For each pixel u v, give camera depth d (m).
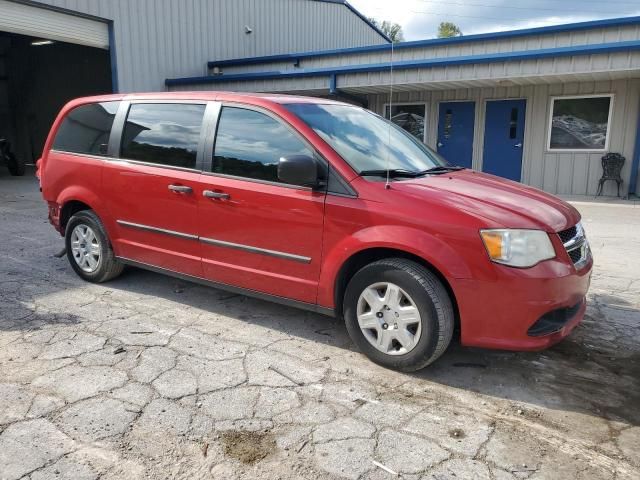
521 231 3.12
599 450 2.70
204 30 15.98
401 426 2.86
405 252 3.39
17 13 11.19
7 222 8.17
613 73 10.50
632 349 3.89
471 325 3.18
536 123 12.69
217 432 2.76
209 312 4.42
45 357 3.53
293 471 2.48
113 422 2.82
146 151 4.52
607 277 5.64
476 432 2.82
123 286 5.02
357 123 4.22
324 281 3.60
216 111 4.15
